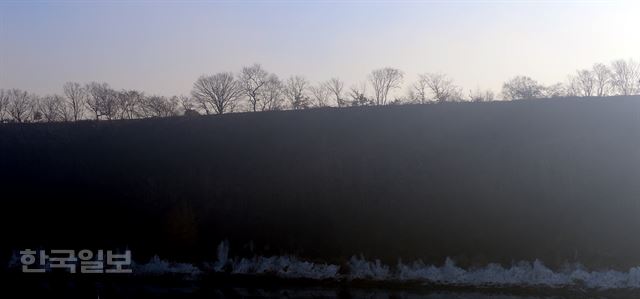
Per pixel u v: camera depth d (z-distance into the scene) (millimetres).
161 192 49781
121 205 48781
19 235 46969
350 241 43500
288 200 48000
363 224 44844
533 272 38844
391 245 42750
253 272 41594
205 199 48844
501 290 37500
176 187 50406
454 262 40406
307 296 37625
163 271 42188
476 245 41969
